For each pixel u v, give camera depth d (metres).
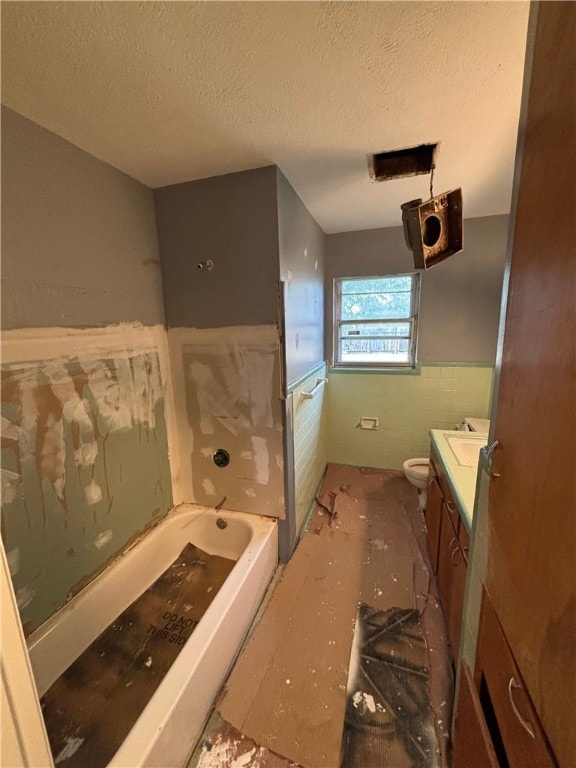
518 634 0.69
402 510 2.58
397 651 1.49
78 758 1.10
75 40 0.84
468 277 2.71
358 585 1.87
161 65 0.94
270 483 1.96
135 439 1.73
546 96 0.60
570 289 0.52
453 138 1.38
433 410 3.00
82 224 1.39
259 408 1.88
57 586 1.35
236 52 0.90
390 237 2.77
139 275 1.71
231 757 1.14
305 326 2.28
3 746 0.49
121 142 1.34
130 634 1.50
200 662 1.20
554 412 0.57
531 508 0.64
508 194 2.07
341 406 3.22
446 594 1.57
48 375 1.28
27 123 1.16
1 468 1.13
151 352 1.82
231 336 1.83
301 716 1.25
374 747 1.16
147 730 0.98
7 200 1.12
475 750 0.87
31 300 1.20
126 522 1.70
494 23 0.82
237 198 1.67
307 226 2.25
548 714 0.56
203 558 1.98
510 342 0.77
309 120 1.23
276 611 1.71
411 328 2.97
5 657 0.48
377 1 0.77
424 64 0.96
